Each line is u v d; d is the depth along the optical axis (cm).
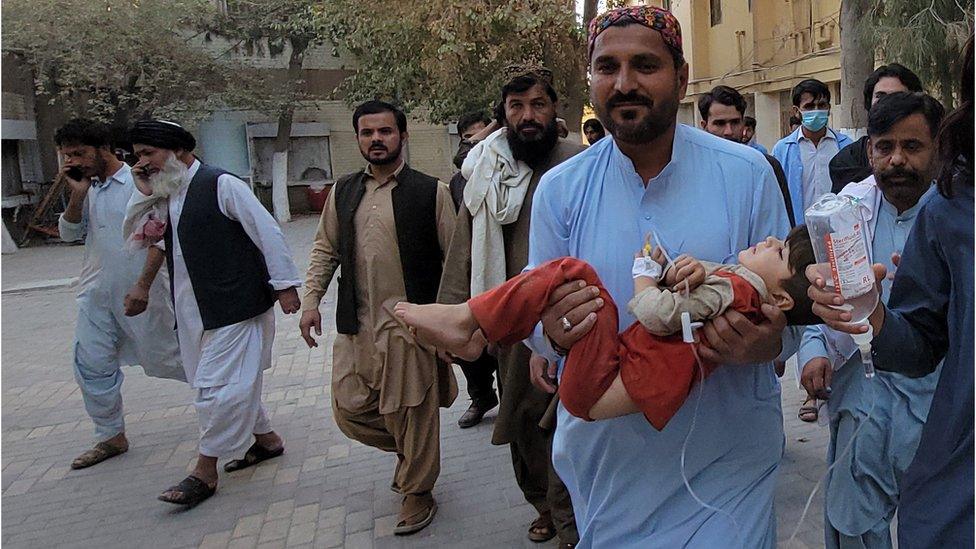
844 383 238
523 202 297
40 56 1554
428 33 1281
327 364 645
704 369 161
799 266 149
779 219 181
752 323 152
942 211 147
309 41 1909
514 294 166
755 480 180
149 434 495
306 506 374
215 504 383
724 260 173
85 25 1528
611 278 178
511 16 1185
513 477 393
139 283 404
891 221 231
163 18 1623
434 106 1435
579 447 190
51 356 731
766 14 1559
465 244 316
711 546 171
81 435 505
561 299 164
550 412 275
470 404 519
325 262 360
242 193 371
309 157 2331
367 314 337
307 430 484
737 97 404
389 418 335
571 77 1298
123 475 430
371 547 331
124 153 477
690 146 177
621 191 179
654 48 160
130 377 631
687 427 174
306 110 2277
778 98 1579
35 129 1852
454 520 350
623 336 168
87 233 430
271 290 395
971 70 141
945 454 147
